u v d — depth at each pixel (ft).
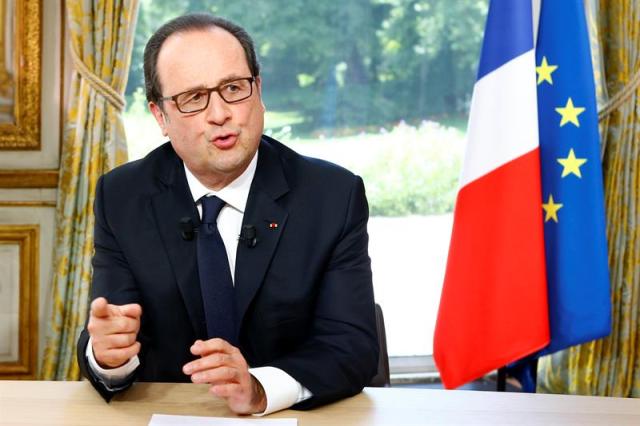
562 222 13.05
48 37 15.21
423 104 17.54
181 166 8.52
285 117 17.17
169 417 6.72
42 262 15.49
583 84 13.07
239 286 8.01
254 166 8.37
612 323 15.37
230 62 7.51
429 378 17.83
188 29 7.65
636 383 15.44
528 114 12.66
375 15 17.16
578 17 13.08
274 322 8.09
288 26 16.96
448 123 17.69
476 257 12.78
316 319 8.17
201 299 8.09
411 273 17.99
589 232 13.02
